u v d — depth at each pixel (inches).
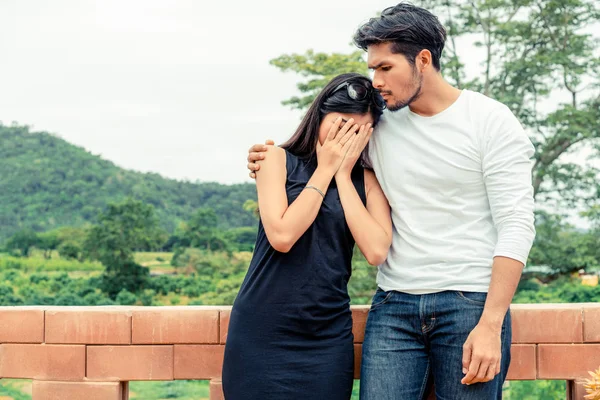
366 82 71.3
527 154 65.2
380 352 70.0
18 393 633.6
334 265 68.5
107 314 83.1
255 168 70.6
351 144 69.7
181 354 82.7
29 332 84.0
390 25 65.1
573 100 598.9
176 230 1221.7
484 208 67.5
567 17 580.1
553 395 453.7
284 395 66.6
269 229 66.3
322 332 67.7
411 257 68.7
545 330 80.2
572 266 589.3
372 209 71.8
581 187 591.5
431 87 67.7
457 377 66.2
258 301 67.7
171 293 1066.7
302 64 586.9
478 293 66.1
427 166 68.1
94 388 83.4
